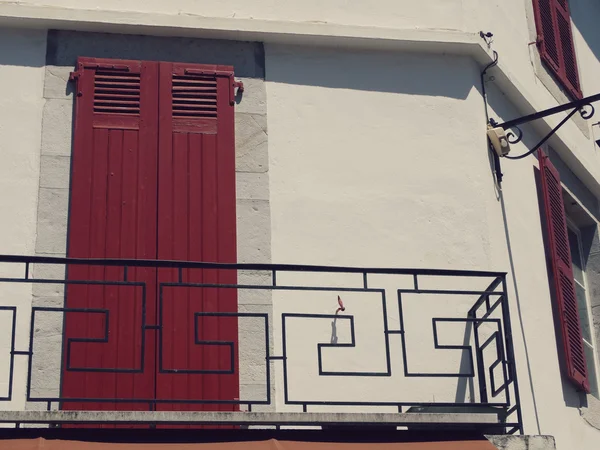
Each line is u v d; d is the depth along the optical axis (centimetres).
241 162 865
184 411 732
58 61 869
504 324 789
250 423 715
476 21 966
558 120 1059
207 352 804
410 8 948
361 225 870
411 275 861
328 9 930
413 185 892
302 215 862
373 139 899
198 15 901
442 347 782
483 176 913
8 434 688
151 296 809
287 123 887
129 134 853
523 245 938
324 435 724
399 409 786
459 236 885
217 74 884
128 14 881
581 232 1102
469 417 743
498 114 962
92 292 805
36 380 781
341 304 830
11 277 807
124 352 795
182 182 847
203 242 834
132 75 872
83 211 826
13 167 834
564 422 916
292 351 820
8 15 868
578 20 1225
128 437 698
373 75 920
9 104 851
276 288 750
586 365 999
